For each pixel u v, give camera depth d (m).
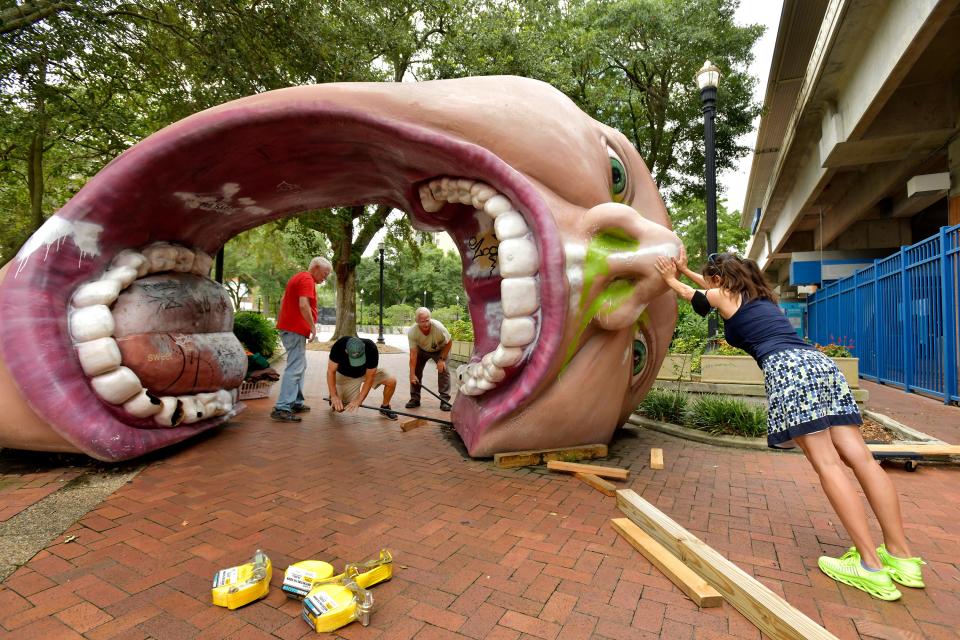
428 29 14.24
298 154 3.90
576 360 3.98
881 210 18.22
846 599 2.19
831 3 8.95
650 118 18.23
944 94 10.29
